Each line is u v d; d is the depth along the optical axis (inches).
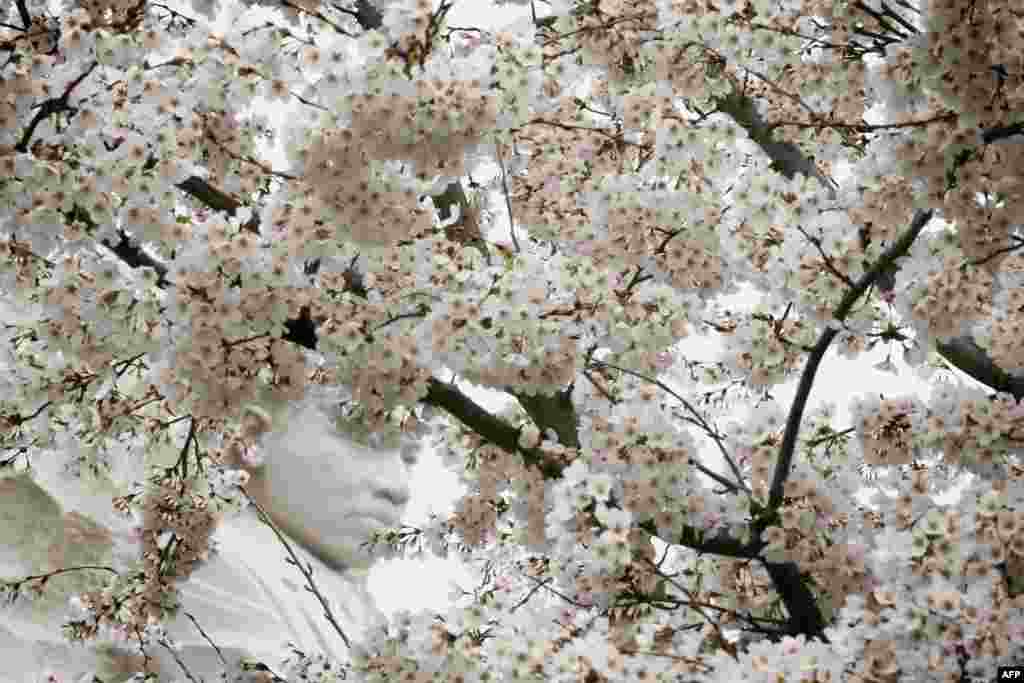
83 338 175.5
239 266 164.9
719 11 207.2
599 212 195.5
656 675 146.8
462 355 169.5
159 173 168.2
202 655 311.3
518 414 212.4
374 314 173.8
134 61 171.5
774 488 175.5
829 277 176.4
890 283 194.4
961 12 156.2
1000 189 169.5
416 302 175.8
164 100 170.1
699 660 149.3
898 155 167.3
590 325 173.9
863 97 233.5
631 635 167.5
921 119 168.4
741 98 246.4
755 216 183.8
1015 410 181.6
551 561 197.2
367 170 166.2
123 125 167.5
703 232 193.6
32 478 309.1
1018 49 158.1
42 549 306.2
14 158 161.9
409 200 170.2
